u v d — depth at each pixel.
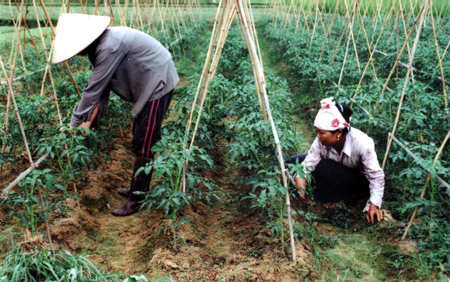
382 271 3.20
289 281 2.99
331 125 3.38
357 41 9.46
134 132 3.78
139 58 3.53
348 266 3.25
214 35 3.61
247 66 7.59
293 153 5.04
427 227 3.34
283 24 12.78
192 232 3.57
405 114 4.34
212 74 3.53
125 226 3.83
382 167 4.14
